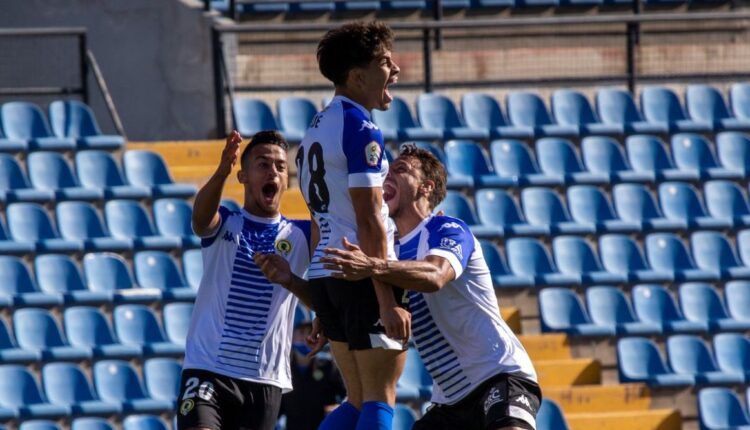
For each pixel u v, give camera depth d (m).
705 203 46.72
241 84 51.78
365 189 17.58
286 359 20.77
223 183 19.92
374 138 17.73
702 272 43.16
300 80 52.53
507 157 46.69
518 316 40.97
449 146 46.31
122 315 38.44
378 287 17.78
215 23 50.47
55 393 36.22
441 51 53.25
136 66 50.00
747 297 43.00
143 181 43.81
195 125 50.22
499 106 49.53
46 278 39.56
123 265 40.25
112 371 36.94
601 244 43.56
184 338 38.62
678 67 54.19
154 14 50.12
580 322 40.62
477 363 19.56
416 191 19.64
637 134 48.94
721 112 51.06
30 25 49.62
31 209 41.28
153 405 36.34
